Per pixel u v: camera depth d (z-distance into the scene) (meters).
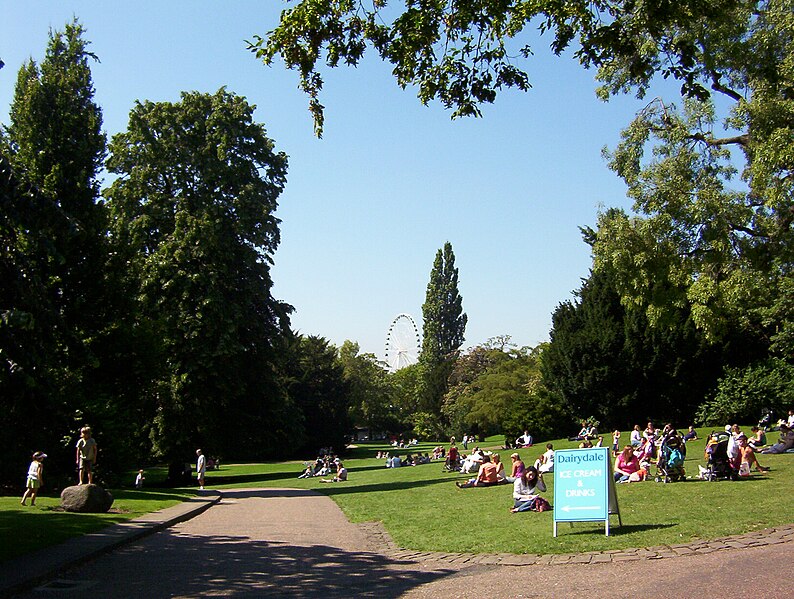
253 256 39.94
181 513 20.72
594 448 13.20
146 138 38.94
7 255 10.85
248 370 41.34
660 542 11.57
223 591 9.98
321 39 11.49
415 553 13.10
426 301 121.00
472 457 35.41
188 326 37.09
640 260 23.73
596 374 48.12
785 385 41.31
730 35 19.94
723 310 23.02
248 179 40.50
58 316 11.53
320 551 13.79
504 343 92.94
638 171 24.55
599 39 11.79
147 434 37.56
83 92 31.72
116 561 12.63
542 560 11.18
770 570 8.98
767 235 22.34
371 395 115.06
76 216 29.77
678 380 46.91
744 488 17.61
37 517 17.31
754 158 20.80
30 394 11.66
